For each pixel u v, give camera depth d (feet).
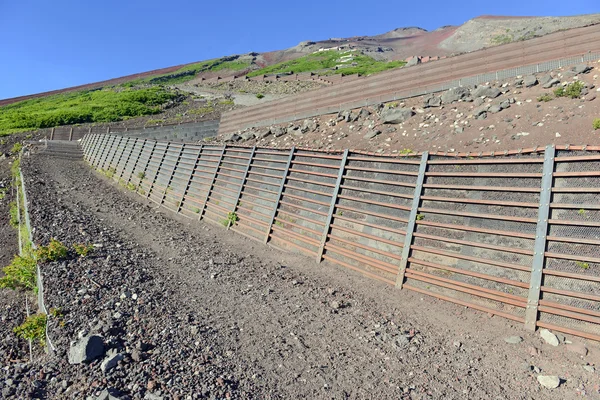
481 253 24.38
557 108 34.81
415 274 26.84
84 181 76.59
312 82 143.02
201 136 83.87
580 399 15.44
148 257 34.17
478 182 25.80
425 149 37.91
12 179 82.58
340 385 16.39
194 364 16.84
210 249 38.11
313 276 30.55
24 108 197.98
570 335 19.76
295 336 20.49
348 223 32.53
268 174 42.47
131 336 19.06
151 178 66.90
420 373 17.47
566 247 21.09
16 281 33.04
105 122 137.69
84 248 31.94
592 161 21.22
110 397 14.16
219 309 23.52
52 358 17.87
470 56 47.32
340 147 46.62
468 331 21.43
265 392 15.56
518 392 16.06
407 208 28.71
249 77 190.19
